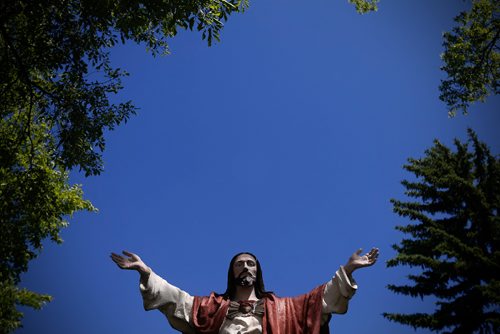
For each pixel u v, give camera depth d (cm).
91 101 1497
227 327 837
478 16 2278
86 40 1471
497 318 2112
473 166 2717
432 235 2459
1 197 1566
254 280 894
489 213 2441
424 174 2625
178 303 864
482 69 2239
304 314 840
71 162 1507
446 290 2416
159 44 1638
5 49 1439
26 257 1554
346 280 827
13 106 1565
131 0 1376
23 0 1421
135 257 854
